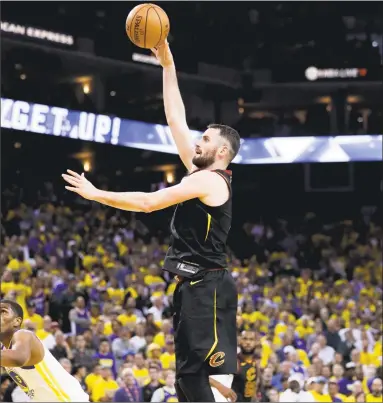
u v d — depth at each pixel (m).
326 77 36.09
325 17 35.78
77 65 32.34
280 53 36.38
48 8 31.23
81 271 23.20
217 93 36.03
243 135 36.31
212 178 5.32
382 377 17.47
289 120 36.78
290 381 15.23
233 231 37.41
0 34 29.69
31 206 33.78
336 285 26.69
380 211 38.38
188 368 5.27
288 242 36.38
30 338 5.70
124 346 16.89
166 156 36.59
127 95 34.53
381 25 35.66
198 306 5.28
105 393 14.30
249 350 8.87
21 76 31.81
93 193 4.88
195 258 5.30
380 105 36.81
